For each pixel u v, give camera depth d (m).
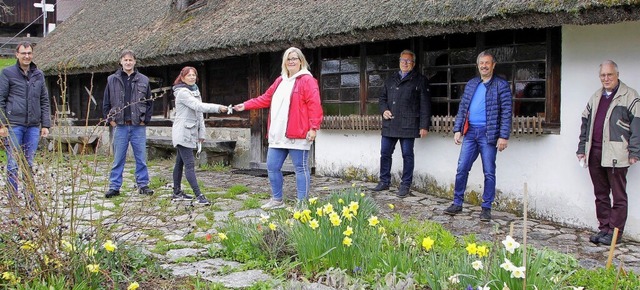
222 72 9.89
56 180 3.70
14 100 5.84
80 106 12.92
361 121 7.49
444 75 6.77
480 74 5.77
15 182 3.55
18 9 23.47
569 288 3.37
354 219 4.19
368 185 7.35
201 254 4.14
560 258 4.00
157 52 9.34
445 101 6.75
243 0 9.33
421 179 7.00
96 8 14.39
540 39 5.81
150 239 4.51
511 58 6.10
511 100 5.45
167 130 10.87
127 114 6.48
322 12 7.08
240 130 9.59
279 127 5.57
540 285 3.07
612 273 3.66
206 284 3.46
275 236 4.08
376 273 3.48
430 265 3.47
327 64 8.13
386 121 6.74
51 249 3.28
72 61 11.28
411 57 6.57
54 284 3.11
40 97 6.08
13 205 3.37
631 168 5.01
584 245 4.76
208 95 10.22
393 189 7.11
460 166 5.73
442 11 5.61
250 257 3.99
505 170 6.08
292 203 6.04
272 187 5.77
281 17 7.70
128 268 3.61
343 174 7.99
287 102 5.54
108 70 10.48
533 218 5.78
